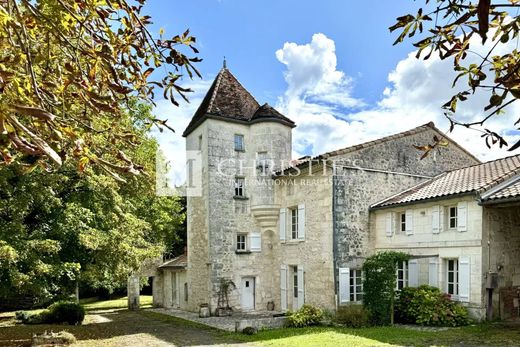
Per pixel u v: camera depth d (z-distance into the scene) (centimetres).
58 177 1002
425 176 1628
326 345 941
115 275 1248
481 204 1162
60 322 1512
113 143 340
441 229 1289
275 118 1745
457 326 1143
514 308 1217
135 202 1764
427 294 1215
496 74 253
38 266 933
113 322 1556
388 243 1447
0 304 2086
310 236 1520
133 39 277
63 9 259
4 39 255
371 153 1520
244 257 1700
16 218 962
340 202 1431
